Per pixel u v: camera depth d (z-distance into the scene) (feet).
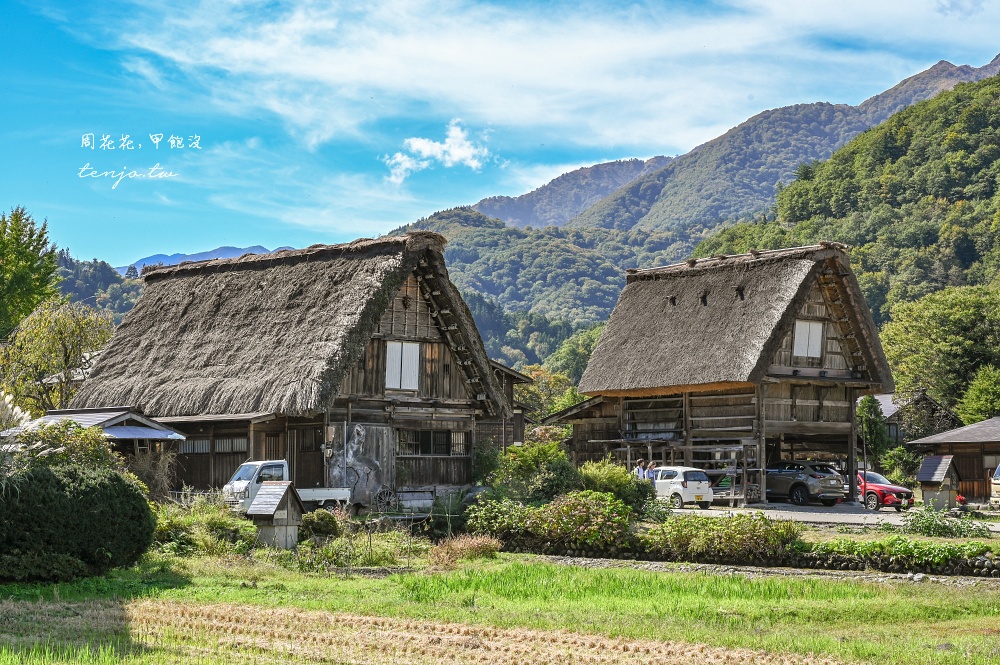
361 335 96.78
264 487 74.59
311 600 53.72
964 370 231.30
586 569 66.13
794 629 47.09
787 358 134.41
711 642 43.75
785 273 132.16
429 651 41.39
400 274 101.09
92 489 59.67
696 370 132.46
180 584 58.13
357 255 104.78
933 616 50.21
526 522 82.53
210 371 102.73
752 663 39.75
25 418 62.28
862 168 547.08
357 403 101.91
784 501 130.82
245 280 111.86
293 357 96.78
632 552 77.15
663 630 46.14
